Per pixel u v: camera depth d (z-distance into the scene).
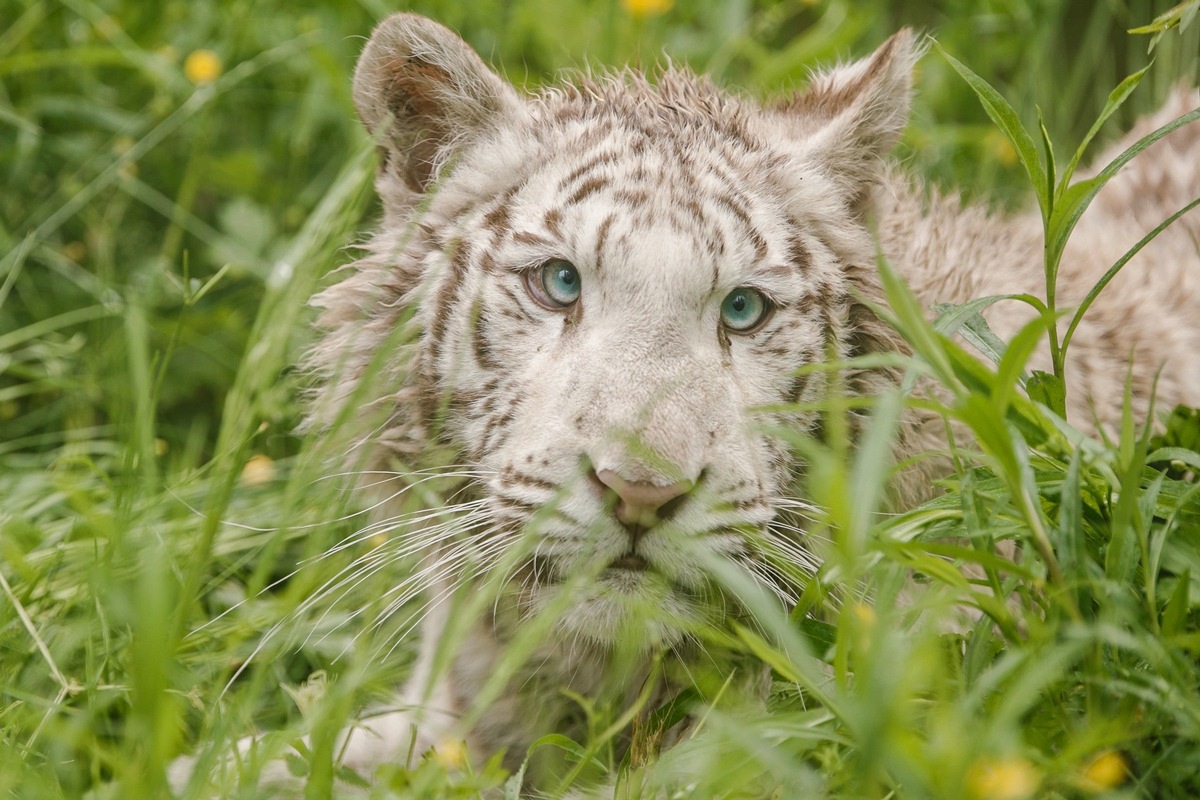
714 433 5.57
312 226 8.04
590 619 5.63
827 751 4.59
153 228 10.48
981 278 7.17
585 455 5.51
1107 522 4.82
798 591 6.01
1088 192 5.07
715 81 10.34
